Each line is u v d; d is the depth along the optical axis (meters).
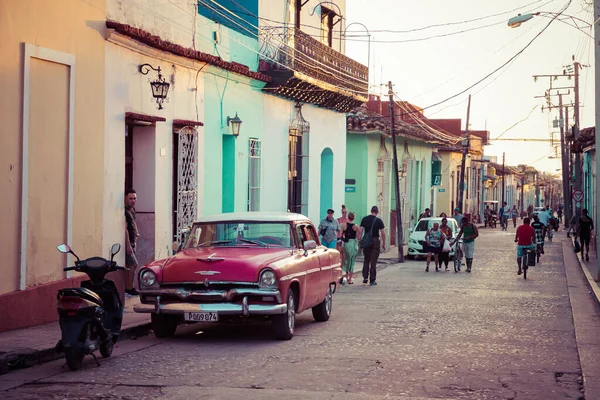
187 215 18.72
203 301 11.99
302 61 25.47
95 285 10.66
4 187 11.91
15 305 12.14
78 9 13.79
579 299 18.88
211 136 20.19
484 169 89.12
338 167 31.92
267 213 14.23
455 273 27.33
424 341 12.34
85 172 14.18
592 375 9.86
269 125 24.48
